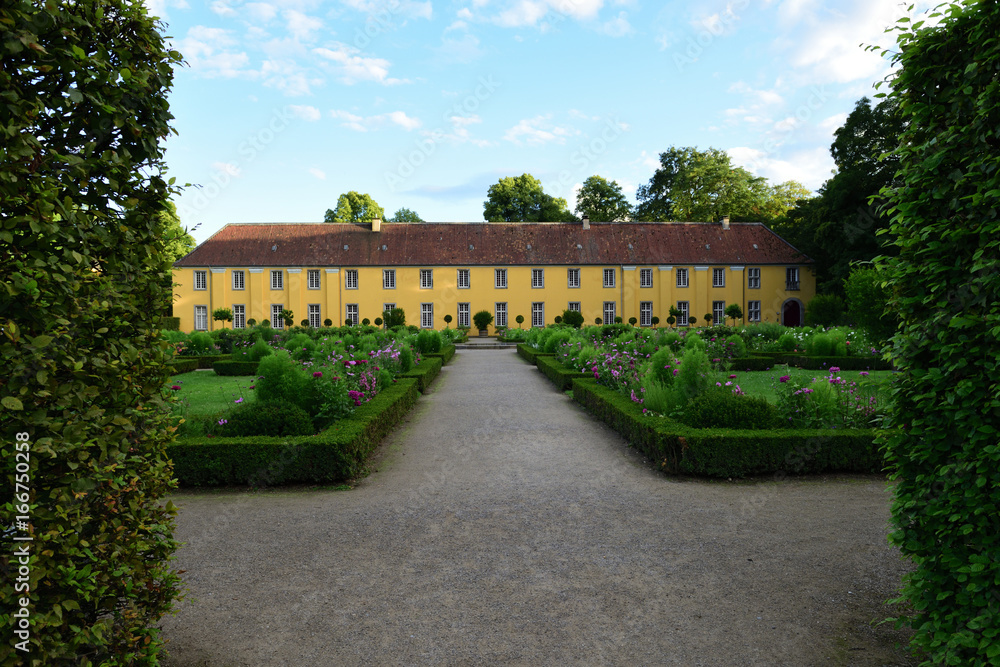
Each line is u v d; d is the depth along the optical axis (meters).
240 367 19.50
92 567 2.51
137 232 2.77
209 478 6.93
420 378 14.53
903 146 3.29
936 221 3.06
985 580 2.66
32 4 2.29
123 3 2.74
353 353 17.03
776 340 26.31
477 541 5.08
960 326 2.76
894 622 3.46
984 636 2.60
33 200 2.23
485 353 31.12
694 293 49.09
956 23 3.03
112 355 2.58
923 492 3.01
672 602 3.92
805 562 4.56
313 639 3.49
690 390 9.23
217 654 3.34
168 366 2.90
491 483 6.92
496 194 61.41
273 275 47.41
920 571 3.05
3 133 2.10
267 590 4.15
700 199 56.16
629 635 3.50
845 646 3.37
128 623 2.62
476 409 12.29
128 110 2.67
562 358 18.69
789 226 49.25
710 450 7.00
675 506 6.00
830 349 21.03
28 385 2.17
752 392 13.85
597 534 5.22
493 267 48.69
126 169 2.66
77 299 2.38
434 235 50.19
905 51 3.23
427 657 3.29
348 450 6.95
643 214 62.94
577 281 49.12
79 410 2.40
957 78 3.01
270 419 7.72
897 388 3.16
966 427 2.83
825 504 6.04
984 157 2.78
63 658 2.26
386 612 3.82
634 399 10.02
